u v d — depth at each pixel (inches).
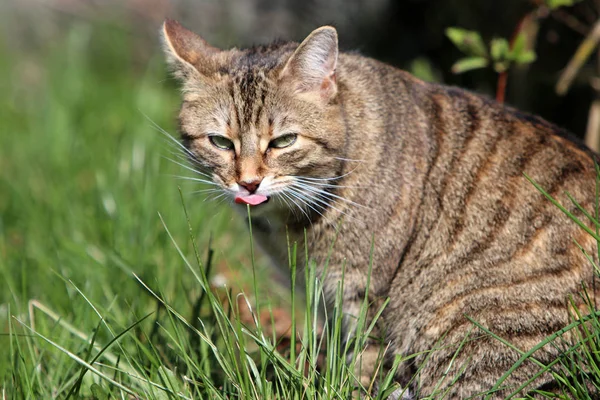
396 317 178.4
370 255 164.4
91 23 426.9
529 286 163.8
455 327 168.2
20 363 167.9
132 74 392.2
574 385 150.7
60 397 164.4
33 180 283.7
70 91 347.3
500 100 226.7
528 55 217.8
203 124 178.1
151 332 182.7
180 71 182.1
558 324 159.6
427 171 179.5
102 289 204.2
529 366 157.8
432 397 155.8
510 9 262.5
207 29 351.6
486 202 173.0
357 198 176.1
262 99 172.2
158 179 254.4
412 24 302.5
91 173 287.6
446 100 187.0
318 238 179.6
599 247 150.4
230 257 238.8
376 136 176.9
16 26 454.6
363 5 307.1
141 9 414.0
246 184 173.3
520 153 175.5
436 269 174.4
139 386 165.9
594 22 251.9
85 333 179.5
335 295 182.1
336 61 171.0
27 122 342.0
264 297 224.1
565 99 273.3
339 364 154.1
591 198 167.2
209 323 185.9
